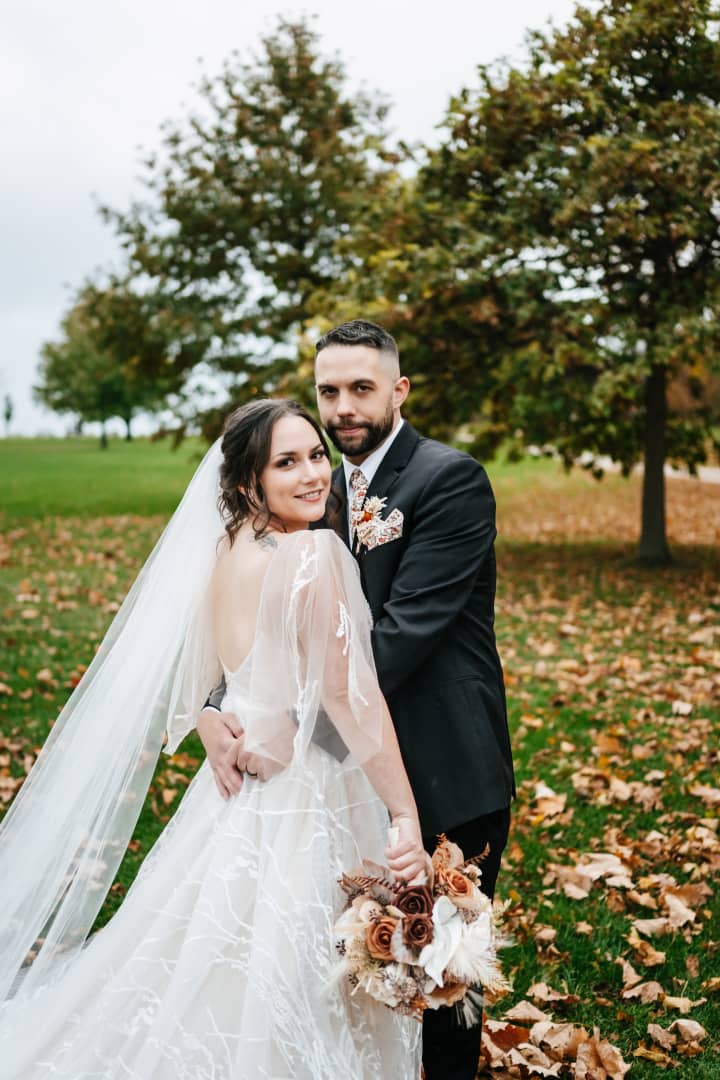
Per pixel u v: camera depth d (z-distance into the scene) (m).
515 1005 3.07
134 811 2.41
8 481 26.11
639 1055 2.82
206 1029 2.03
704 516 17.67
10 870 2.40
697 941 3.42
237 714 2.29
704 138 9.30
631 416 12.47
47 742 2.47
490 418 12.91
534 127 10.37
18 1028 2.19
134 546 13.20
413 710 2.43
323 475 2.39
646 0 9.67
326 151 17.20
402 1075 2.16
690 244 10.18
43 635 7.79
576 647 7.66
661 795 4.63
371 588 2.48
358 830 2.29
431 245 10.89
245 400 16.81
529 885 3.83
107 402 51.66
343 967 1.97
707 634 7.87
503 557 12.70
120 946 2.21
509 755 2.61
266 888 2.09
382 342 2.47
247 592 2.29
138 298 17.92
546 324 10.12
